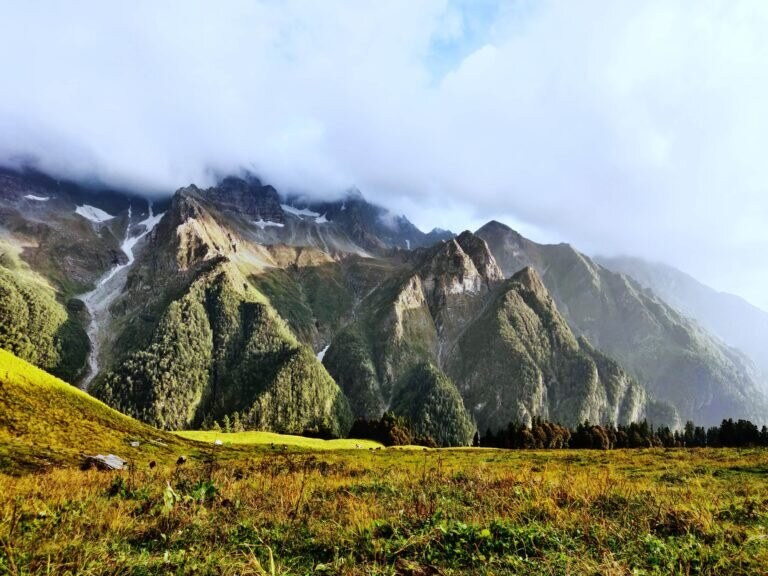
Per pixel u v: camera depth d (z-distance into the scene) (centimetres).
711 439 14588
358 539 875
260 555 799
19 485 1423
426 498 1312
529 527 934
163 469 2041
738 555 786
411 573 741
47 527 872
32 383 5959
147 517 1027
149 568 714
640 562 773
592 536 909
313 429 16562
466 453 6531
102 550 752
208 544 838
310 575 705
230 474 1800
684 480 2405
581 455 5375
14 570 630
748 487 1908
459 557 796
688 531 951
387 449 8081
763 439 11569
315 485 1631
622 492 1366
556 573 726
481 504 1228
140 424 6988
